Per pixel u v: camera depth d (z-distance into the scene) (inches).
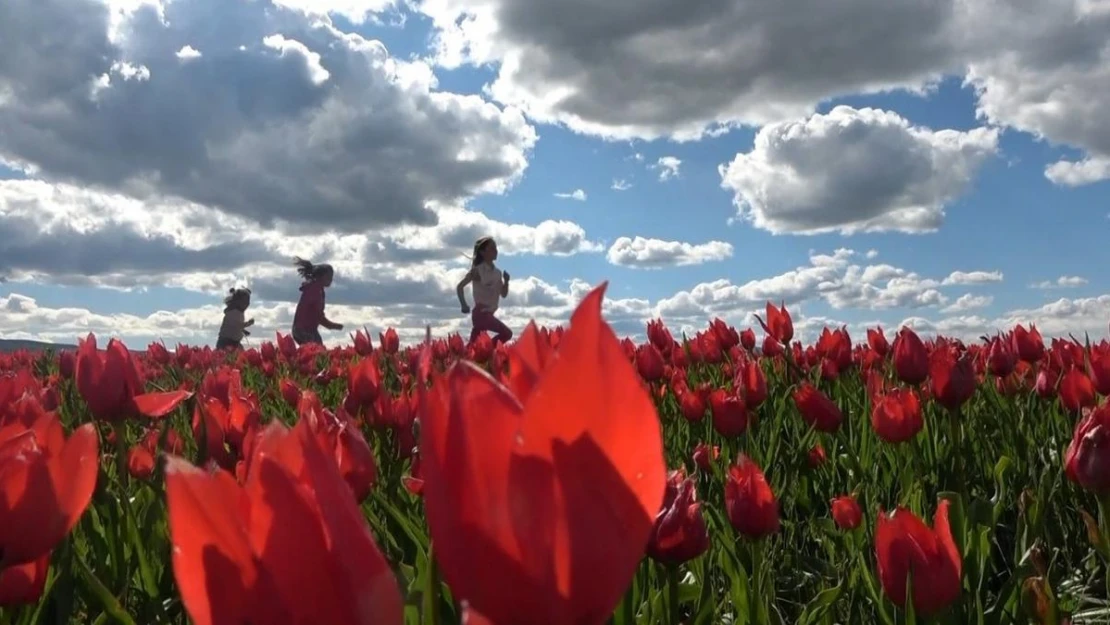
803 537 161.0
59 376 325.1
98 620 94.4
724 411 165.8
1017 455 180.1
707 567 109.3
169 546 115.4
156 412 125.7
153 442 146.2
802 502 171.3
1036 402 229.1
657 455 32.9
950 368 151.6
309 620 32.4
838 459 189.9
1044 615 85.4
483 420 32.7
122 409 122.3
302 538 32.6
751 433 199.5
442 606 93.2
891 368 276.8
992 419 219.9
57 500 53.7
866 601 119.4
